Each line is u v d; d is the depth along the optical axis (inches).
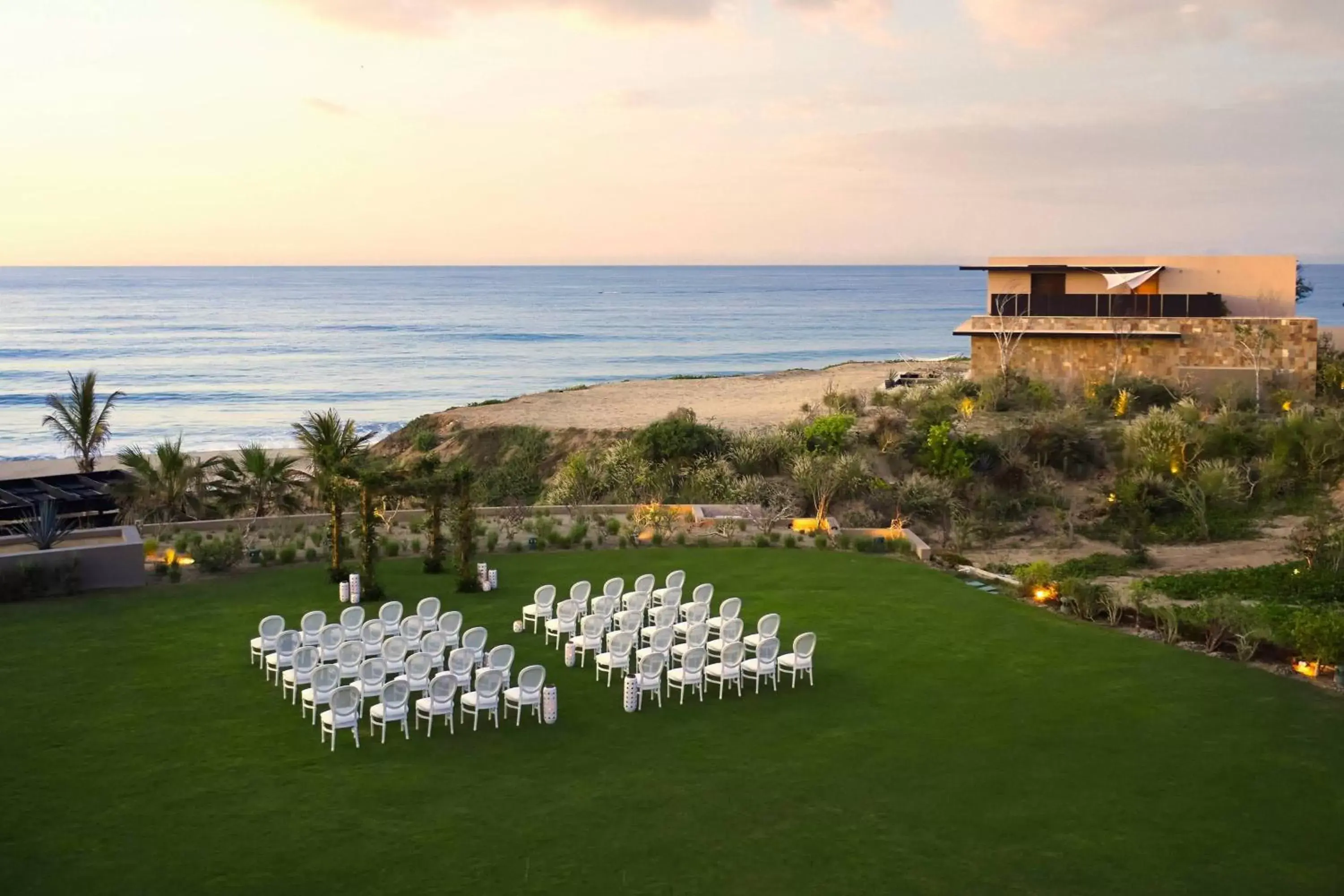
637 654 736.3
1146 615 894.4
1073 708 696.4
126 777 582.2
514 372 3912.4
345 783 577.9
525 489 1792.6
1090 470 1592.0
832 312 7667.3
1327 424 1529.3
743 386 2738.7
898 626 874.8
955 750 629.3
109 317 6451.8
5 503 1243.8
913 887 481.4
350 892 470.3
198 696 703.1
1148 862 504.7
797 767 603.8
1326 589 1099.9
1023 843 521.0
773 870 494.0
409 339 5147.6
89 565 965.2
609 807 552.7
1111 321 1939.0
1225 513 1446.9
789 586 1002.1
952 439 1563.7
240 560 1072.8
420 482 980.6
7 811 542.6
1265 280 1947.6
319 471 1170.0
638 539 1189.1
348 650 696.4
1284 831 535.8
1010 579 1028.5
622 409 2289.6
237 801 554.6
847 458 1493.6
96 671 748.6
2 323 6008.9
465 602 938.1
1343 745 638.5
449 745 629.9
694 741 639.1
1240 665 783.7
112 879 478.9
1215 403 1824.6
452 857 500.7
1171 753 627.5
